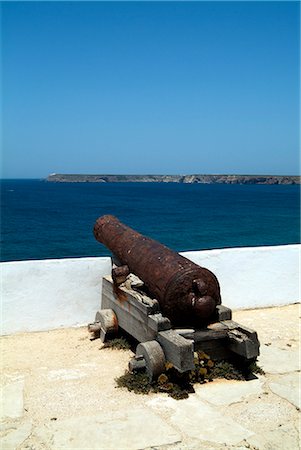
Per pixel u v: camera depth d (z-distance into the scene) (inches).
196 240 1422.2
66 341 231.0
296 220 2107.5
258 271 289.3
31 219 2023.9
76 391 175.6
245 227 1795.0
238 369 191.5
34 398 170.1
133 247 225.6
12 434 145.8
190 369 170.6
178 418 155.5
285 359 209.2
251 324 259.8
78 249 1232.2
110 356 211.5
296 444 141.2
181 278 185.6
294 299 300.5
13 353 215.0
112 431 147.2
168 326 185.5
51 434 145.8
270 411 161.0
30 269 240.8
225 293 282.2
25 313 241.6
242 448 138.7
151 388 175.9
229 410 161.5
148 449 138.0
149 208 2760.8
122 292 217.2
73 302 250.4
